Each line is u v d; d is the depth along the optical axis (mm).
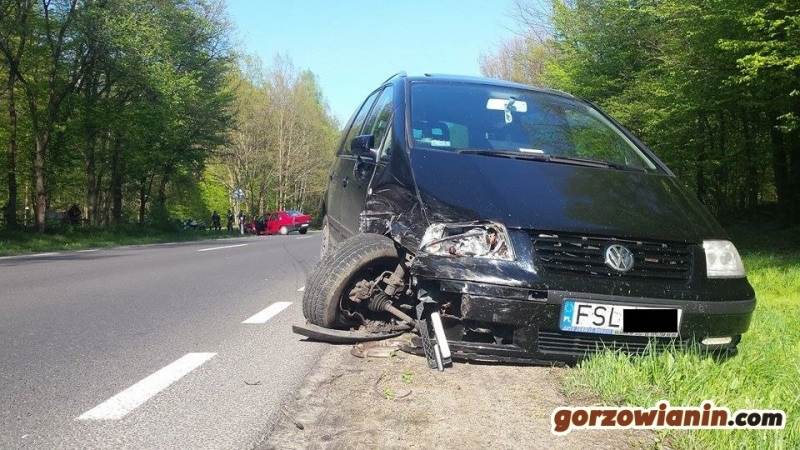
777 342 4703
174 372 4000
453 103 5133
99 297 7395
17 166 29766
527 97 5535
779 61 11750
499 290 3459
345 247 4270
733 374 3594
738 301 3756
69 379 3891
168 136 33938
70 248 20828
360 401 3318
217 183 63312
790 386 3660
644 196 4168
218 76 37844
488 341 3623
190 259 13625
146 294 7668
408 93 5234
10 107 25078
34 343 4879
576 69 21297
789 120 14242
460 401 3293
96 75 28047
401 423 3018
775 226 19047
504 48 36156
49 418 3211
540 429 2961
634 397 3213
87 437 2963
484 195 3844
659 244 3742
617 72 20562
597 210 3836
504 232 3609
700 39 14102
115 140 32031
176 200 56219
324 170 71125
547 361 3533
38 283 8875
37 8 24094
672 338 3645
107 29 25078
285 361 4250
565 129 5129
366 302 4258
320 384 3598
